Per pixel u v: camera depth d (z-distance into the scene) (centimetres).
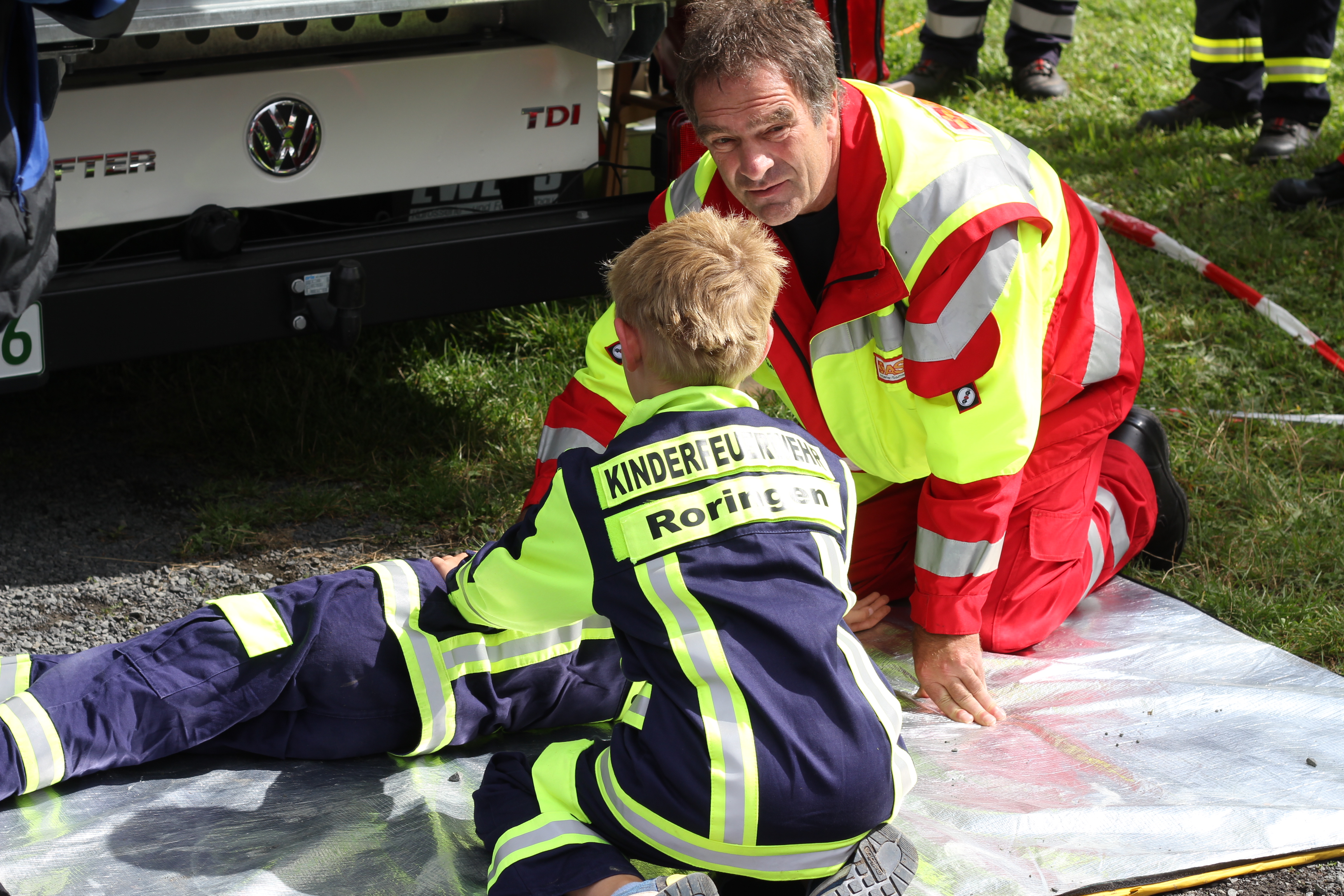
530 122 379
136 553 340
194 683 221
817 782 178
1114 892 205
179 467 386
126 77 324
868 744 182
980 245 234
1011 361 239
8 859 199
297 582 234
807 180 232
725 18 222
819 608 183
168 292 314
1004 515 248
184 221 327
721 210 266
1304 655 304
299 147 348
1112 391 285
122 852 203
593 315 465
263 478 380
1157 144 702
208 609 228
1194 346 466
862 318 249
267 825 213
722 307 189
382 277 338
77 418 414
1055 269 267
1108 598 309
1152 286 519
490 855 209
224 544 344
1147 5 1060
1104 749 244
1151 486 314
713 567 181
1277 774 236
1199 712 257
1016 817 220
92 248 404
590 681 245
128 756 219
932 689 256
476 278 350
